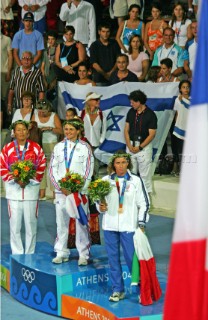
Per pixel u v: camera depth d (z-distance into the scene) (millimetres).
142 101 21922
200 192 4496
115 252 14336
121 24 26156
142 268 13969
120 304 14078
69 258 16234
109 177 14438
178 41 25125
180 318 4523
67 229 16000
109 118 24250
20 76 26281
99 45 25750
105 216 14375
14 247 17406
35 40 27844
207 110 4500
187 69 24359
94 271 15258
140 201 14164
